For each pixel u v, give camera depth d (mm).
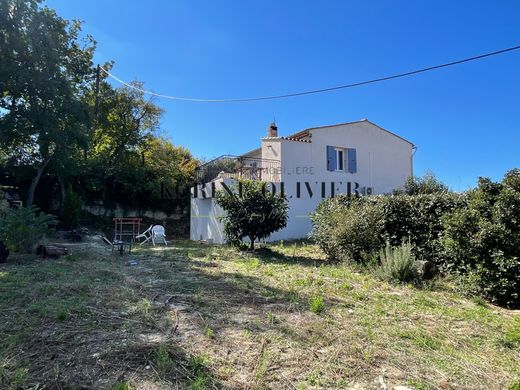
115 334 3688
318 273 7387
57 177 16688
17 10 12711
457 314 4895
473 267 6219
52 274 6590
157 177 19547
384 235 8484
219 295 5457
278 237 15602
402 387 2836
